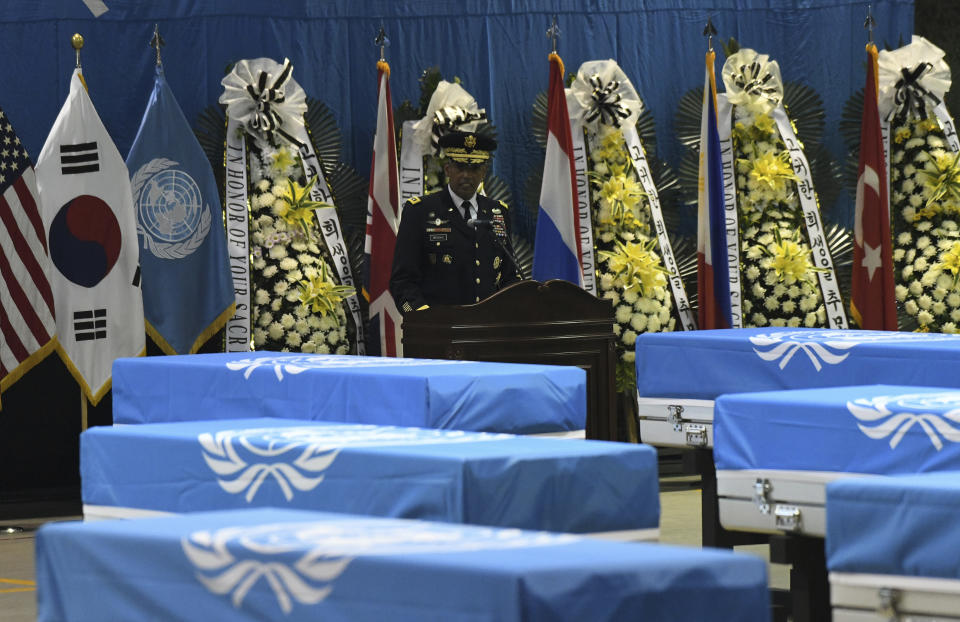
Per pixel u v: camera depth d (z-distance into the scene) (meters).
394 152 19.72
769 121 21.61
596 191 21.02
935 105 22.00
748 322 21.58
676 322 21.41
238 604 4.84
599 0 22.23
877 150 21.38
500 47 21.75
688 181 22.09
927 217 21.98
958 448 8.10
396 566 4.49
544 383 9.36
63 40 19.39
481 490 6.09
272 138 19.42
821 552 9.08
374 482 6.45
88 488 7.70
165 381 10.62
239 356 11.21
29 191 17.47
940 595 6.35
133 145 18.53
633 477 6.53
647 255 20.81
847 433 8.58
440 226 16.64
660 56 22.59
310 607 4.66
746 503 9.09
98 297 17.88
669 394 11.91
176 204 18.55
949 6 23.52
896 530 6.48
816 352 11.17
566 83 21.94
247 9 20.25
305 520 5.37
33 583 13.37
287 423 8.04
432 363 10.22
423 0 21.34
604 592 4.31
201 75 20.02
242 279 19.02
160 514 7.35
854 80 23.17
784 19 23.17
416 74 21.33
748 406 9.05
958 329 21.67
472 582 4.30
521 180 21.78
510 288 14.64
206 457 7.16
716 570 4.52
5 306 17.30
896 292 21.97
